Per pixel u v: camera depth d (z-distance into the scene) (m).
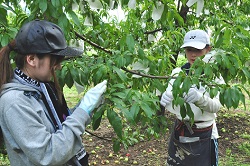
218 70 2.04
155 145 5.15
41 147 1.35
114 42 2.78
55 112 1.52
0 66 1.45
